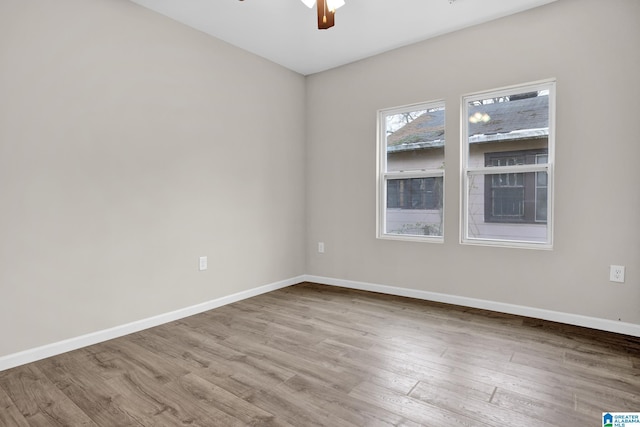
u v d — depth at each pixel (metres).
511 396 1.88
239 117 3.72
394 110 3.90
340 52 3.85
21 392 1.97
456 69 3.40
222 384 2.04
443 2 2.89
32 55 2.34
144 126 2.94
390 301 3.65
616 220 2.72
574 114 2.86
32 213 2.36
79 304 2.59
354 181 4.14
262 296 3.88
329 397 1.89
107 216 2.73
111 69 2.73
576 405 1.80
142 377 2.12
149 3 2.86
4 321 2.26
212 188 3.47
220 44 3.52
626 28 2.65
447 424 1.66
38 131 2.38
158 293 3.05
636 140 2.64
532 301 3.10
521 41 3.07
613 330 2.75
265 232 4.04
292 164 4.37
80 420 1.72
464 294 3.45
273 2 2.86
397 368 2.21
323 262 4.45
